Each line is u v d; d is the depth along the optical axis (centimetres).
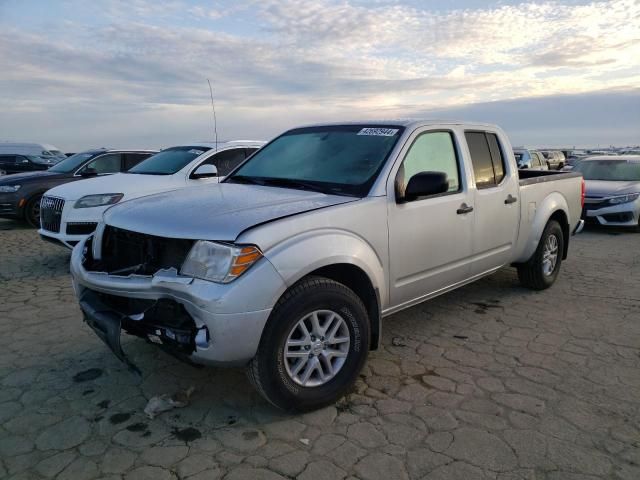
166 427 298
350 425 300
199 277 277
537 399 331
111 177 749
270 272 278
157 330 287
